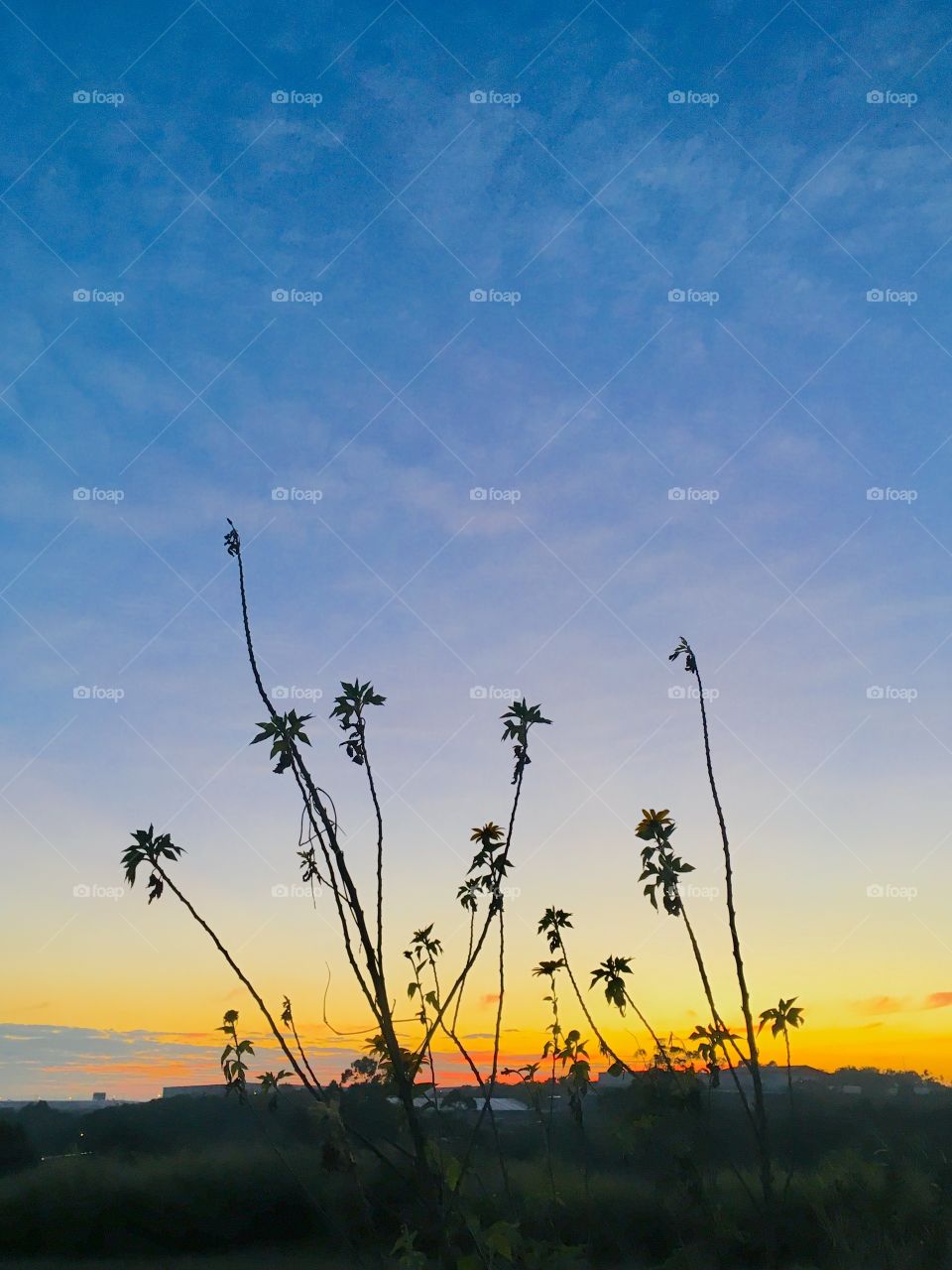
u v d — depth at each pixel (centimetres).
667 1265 460
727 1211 457
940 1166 586
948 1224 553
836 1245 547
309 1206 1243
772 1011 433
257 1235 1252
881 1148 600
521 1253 396
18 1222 1323
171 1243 1275
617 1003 458
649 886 421
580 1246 423
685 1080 458
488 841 425
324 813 362
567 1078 506
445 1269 357
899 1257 539
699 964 417
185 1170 1359
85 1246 1306
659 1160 469
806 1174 592
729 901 412
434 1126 426
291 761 364
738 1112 461
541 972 516
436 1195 362
